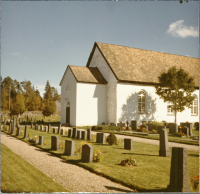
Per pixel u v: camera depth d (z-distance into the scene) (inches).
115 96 1262.3
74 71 1299.2
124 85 1277.1
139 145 652.7
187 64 1621.6
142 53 1520.7
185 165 294.5
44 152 537.0
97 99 1299.2
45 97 1932.8
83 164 415.5
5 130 1093.1
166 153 494.9
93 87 1294.3
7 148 567.8
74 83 1277.1
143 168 398.3
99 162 434.3
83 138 753.6
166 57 1596.9
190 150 590.9
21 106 1889.8
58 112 2047.2
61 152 523.2
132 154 516.7
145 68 1411.2
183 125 1013.8
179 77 1219.2
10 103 2261.3
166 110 1401.3
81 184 314.7
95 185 312.5
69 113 1333.7
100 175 360.8
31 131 1035.3
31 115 2121.1
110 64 1309.1
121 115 1256.2
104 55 1352.1
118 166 408.2
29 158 468.1
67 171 377.7
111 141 638.5
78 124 1242.6
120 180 331.0
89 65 1508.4
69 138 788.6
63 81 1409.9
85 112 1262.3
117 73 1273.4
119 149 577.6
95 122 1284.4
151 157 487.8
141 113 1315.2
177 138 834.2
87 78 1290.6
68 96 1344.7
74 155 491.2
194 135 932.6
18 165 401.4
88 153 432.8
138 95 1332.4
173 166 299.0
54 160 454.3
